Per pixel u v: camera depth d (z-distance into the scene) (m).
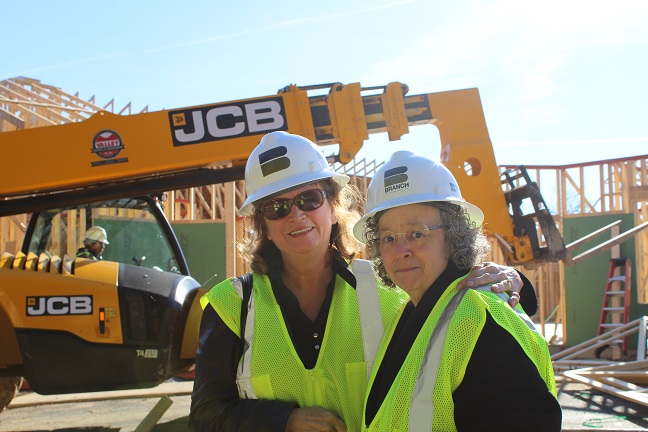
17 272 5.25
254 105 5.94
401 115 6.13
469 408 1.62
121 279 5.34
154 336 5.30
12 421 6.48
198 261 10.59
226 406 2.13
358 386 2.20
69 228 5.77
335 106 6.04
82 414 6.78
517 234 6.14
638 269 10.66
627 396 6.50
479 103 6.28
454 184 1.99
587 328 10.88
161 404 5.25
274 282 2.31
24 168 5.66
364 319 2.27
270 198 2.30
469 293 1.73
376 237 2.09
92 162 5.71
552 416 1.54
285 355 2.19
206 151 5.80
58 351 5.16
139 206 5.95
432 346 1.71
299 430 2.05
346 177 2.41
